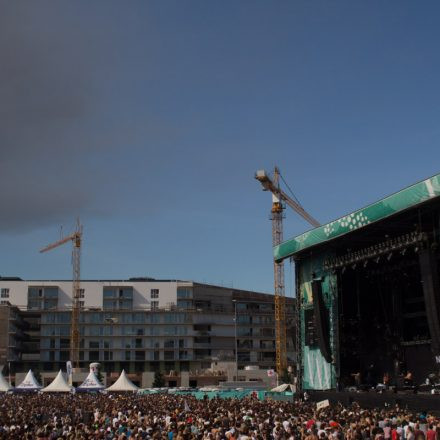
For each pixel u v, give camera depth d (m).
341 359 55.28
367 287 56.59
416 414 35.88
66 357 142.38
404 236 49.06
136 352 142.75
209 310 147.88
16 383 132.00
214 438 19.62
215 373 135.00
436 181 40.03
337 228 51.34
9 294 146.75
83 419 37.41
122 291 148.12
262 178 134.00
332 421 24.17
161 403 48.09
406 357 52.94
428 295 41.47
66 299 148.38
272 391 72.38
